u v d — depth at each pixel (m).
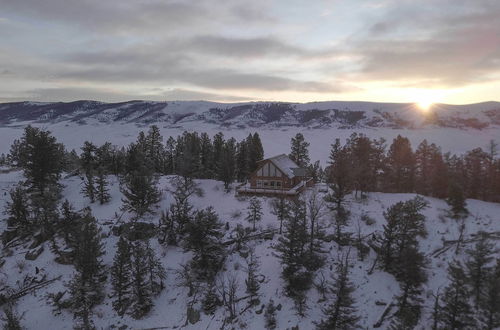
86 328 39.38
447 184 64.44
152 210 61.41
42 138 65.19
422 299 38.94
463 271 38.78
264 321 40.09
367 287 43.41
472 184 69.50
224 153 80.06
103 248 51.53
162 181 78.38
